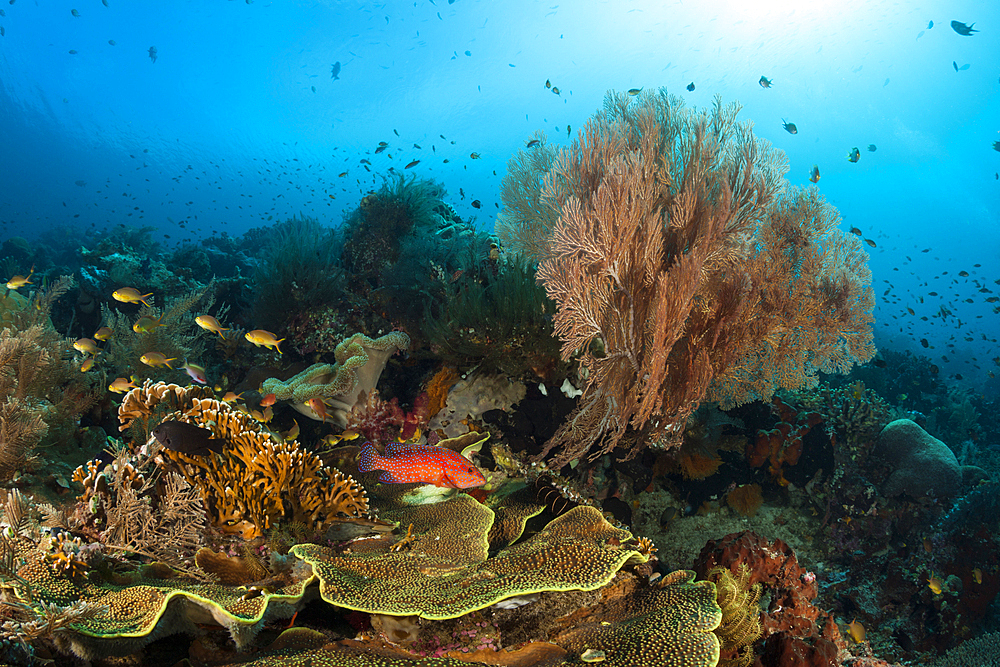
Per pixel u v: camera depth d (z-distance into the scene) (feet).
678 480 18.97
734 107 15.72
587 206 13.79
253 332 17.28
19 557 7.34
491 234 27.55
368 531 10.20
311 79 227.61
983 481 26.45
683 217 14.40
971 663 17.52
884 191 268.00
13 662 5.74
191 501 8.68
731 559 11.59
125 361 20.25
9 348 13.07
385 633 8.20
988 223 262.06
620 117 17.47
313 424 18.40
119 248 32.60
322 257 25.45
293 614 8.11
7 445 11.26
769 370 16.16
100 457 10.84
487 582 8.55
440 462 9.72
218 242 60.54
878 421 23.97
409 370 20.20
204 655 7.34
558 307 13.14
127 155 268.41
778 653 9.16
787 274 15.38
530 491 12.81
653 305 14.25
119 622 6.56
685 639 7.74
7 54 223.92
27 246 60.23
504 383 17.11
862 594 19.98
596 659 7.50
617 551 9.42
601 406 14.73
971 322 187.32
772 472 20.21
